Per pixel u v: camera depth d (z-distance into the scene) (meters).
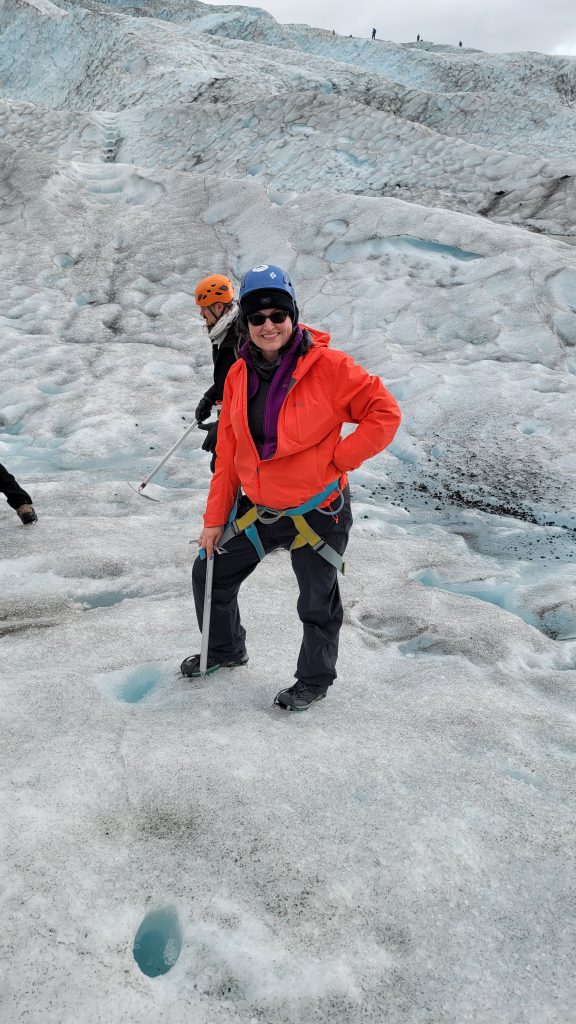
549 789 2.59
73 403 7.41
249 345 2.50
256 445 2.53
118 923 1.92
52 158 13.12
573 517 5.61
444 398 7.28
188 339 9.16
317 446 2.52
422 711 3.04
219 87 24.56
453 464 6.45
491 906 2.08
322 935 1.94
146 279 10.59
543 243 9.67
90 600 4.15
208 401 4.51
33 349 8.66
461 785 2.56
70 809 2.28
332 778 2.53
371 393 2.43
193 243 11.29
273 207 11.50
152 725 2.82
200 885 2.06
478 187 13.86
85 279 10.52
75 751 2.58
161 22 38.31
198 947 1.89
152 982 1.79
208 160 16.94
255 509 2.66
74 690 3.07
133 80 28.08
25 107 19.59
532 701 3.22
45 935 1.84
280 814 2.33
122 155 18.08
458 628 3.87
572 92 45.09
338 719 2.94
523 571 4.81
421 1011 1.78
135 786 2.41
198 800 2.37
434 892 2.10
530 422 6.92
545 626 4.11
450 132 25.39
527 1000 1.82
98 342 9.05
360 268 10.02
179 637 3.62
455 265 9.71
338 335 8.93
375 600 4.20
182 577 4.36
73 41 35.66
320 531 2.65
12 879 1.99
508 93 46.31
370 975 1.85
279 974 1.83
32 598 4.11
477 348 8.28
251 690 3.12
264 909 2.00
